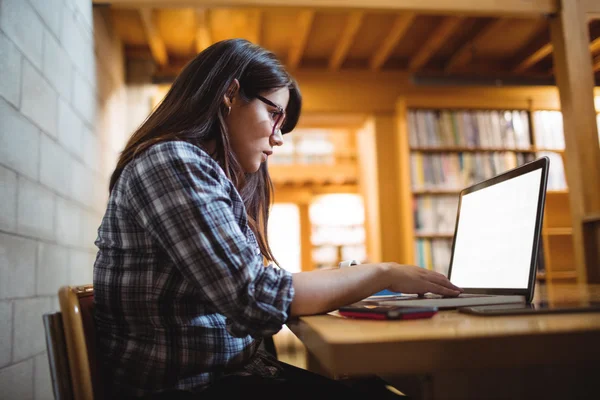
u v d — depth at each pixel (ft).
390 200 15.78
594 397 1.75
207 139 3.12
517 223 3.41
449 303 2.73
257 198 4.01
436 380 1.68
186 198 2.39
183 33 13.94
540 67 16.69
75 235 8.30
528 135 15.62
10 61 5.38
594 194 9.58
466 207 4.46
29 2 6.06
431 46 14.38
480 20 13.89
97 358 2.54
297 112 3.87
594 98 9.93
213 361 2.65
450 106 15.26
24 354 5.69
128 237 2.59
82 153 8.91
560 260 14.70
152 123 2.98
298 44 13.96
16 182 5.52
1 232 5.08
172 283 2.57
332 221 36.47
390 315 2.21
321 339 1.80
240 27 13.83
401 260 15.47
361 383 3.23
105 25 11.23
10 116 5.36
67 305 2.36
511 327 1.84
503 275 3.44
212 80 3.04
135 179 2.54
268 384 2.67
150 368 2.54
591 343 1.76
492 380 1.71
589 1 10.28
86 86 9.30
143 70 14.96
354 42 15.06
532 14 10.50
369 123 16.74
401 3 10.32
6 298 5.19
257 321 2.27
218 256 2.31
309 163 31.32
